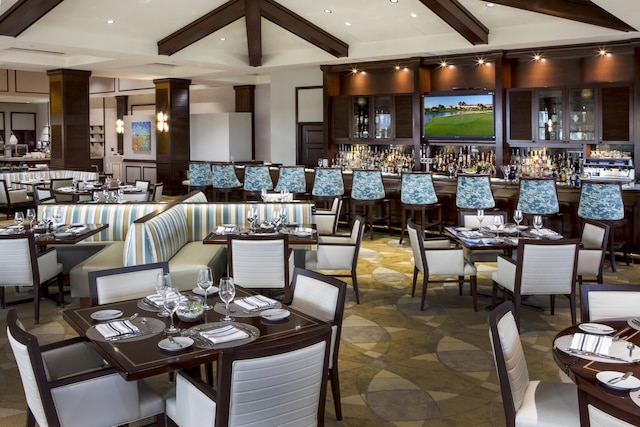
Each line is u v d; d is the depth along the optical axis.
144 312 3.33
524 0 7.70
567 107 9.37
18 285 5.39
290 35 10.98
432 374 4.23
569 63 9.76
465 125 10.45
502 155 10.06
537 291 5.04
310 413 2.58
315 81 12.91
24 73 19.22
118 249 6.46
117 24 9.58
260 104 16.77
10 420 3.51
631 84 8.81
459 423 3.50
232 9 9.57
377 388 4.00
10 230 6.09
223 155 16.56
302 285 3.66
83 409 2.71
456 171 10.72
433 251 5.71
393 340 4.95
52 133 13.69
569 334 2.91
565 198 8.35
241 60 12.15
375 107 11.52
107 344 2.81
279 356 2.38
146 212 7.00
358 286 6.72
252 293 3.73
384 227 10.45
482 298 6.22
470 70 10.74
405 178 9.01
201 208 7.03
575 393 2.89
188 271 5.68
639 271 7.40
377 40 10.62
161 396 2.98
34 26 9.12
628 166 8.72
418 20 9.36
